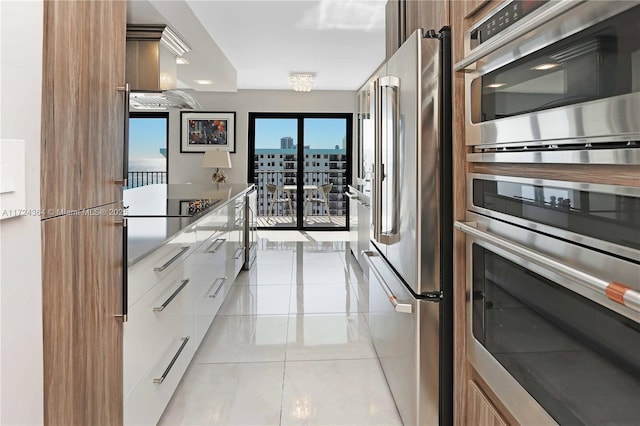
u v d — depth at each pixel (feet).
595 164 2.54
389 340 6.95
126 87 4.26
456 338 4.88
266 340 9.34
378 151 6.64
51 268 2.91
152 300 5.57
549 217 3.01
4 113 2.36
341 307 11.61
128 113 4.29
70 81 3.15
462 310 4.83
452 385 5.30
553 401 3.04
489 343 4.15
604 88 2.37
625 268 2.27
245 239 15.76
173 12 10.16
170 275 6.36
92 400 3.63
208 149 24.64
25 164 2.57
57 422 3.03
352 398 6.97
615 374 2.38
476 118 4.21
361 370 7.93
